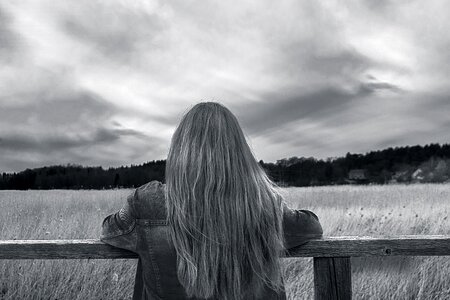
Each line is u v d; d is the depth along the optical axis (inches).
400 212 322.3
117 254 68.7
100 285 157.6
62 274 158.7
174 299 59.4
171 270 58.9
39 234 210.5
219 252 55.7
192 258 56.1
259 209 57.1
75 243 69.6
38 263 164.7
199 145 57.4
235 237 55.8
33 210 325.4
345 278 70.7
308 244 69.4
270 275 58.5
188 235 56.7
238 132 59.4
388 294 159.2
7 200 434.0
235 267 55.9
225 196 56.1
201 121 58.7
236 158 57.5
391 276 167.6
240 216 56.0
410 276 167.0
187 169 56.9
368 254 69.7
